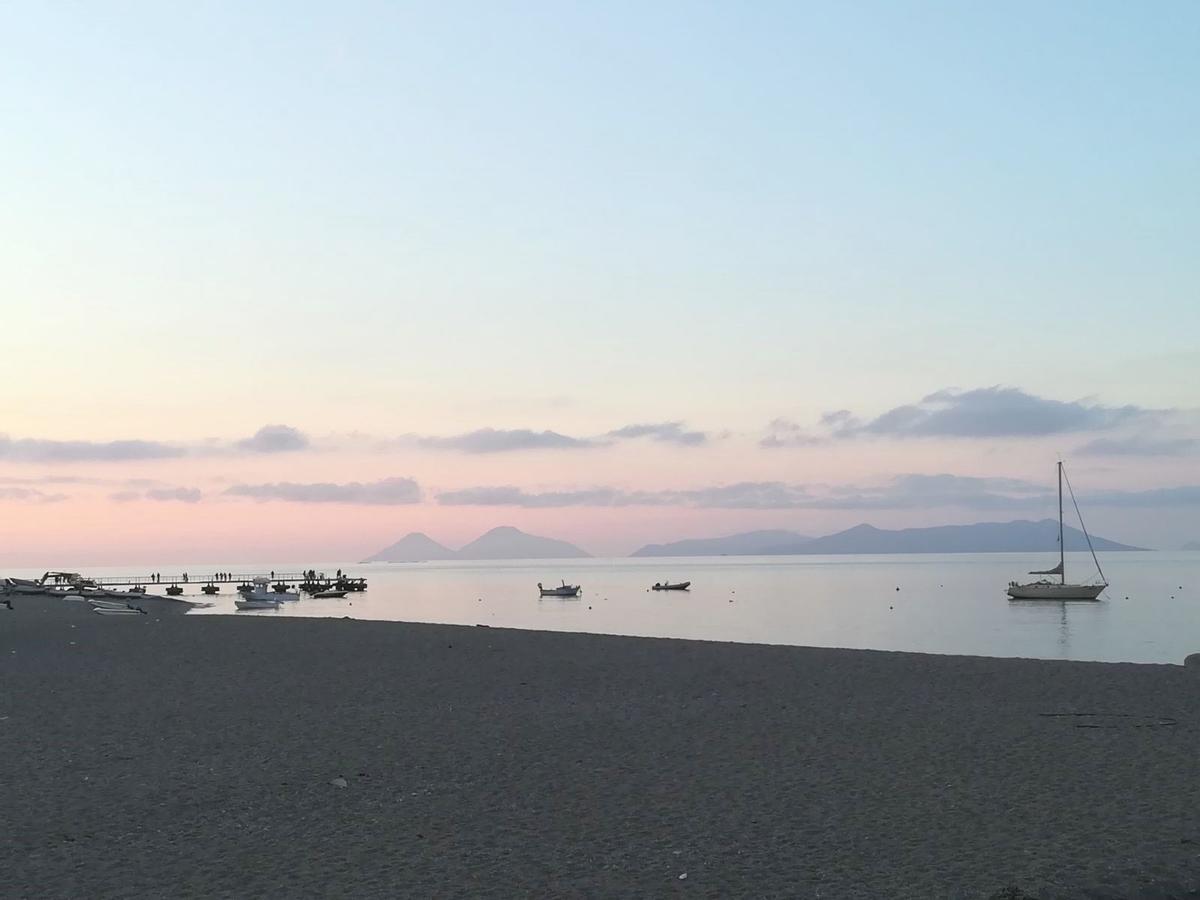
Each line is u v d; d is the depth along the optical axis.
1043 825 10.74
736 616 81.12
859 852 9.95
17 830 11.00
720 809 11.68
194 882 9.26
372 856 10.02
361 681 22.27
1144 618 76.50
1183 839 10.06
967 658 24.89
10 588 73.25
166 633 33.41
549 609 93.44
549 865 9.71
